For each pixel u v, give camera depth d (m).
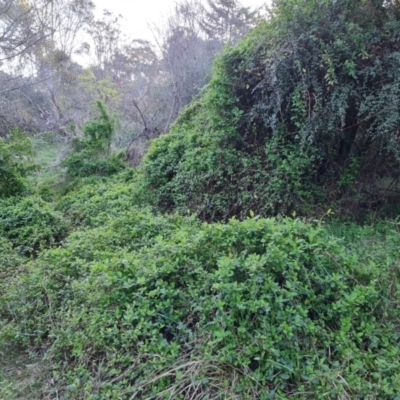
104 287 2.75
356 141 4.83
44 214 5.81
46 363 2.66
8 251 4.60
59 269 3.47
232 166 5.22
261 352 2.15
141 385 2.14
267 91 4.95
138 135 13.63
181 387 2.08
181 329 2.43
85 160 10.25
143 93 17.05
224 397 1.99
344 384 1.97
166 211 6.21
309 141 4.48
